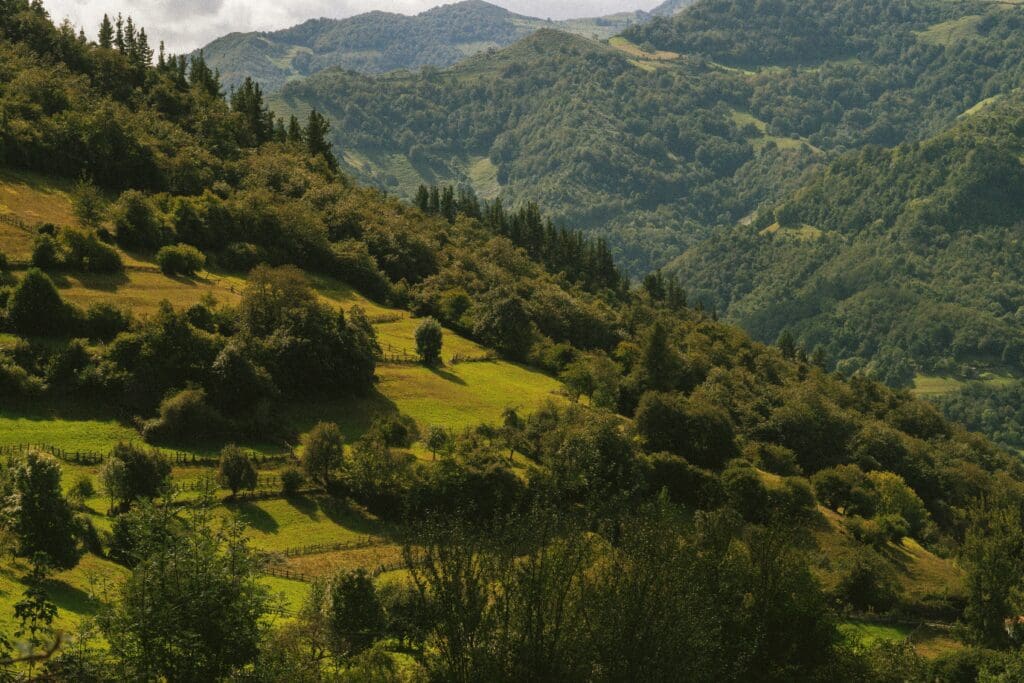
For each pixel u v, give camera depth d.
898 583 96.81
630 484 93.94
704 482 103.50
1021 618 84.19
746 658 47.47
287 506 81.69
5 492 51.94
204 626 31.27
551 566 41.44
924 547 122.56
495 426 108.81
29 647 16.31
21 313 97.06
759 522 100.38
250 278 117.38
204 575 31.77
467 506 80.25
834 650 53.94
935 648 83.62
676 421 119.81
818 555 96.44
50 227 126.06
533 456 101.12
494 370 137.38
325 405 106.00
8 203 134.75
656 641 40.88
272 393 99.88
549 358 145.00
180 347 96.50
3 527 52.59
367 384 112.44
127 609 30.83
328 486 86.00
